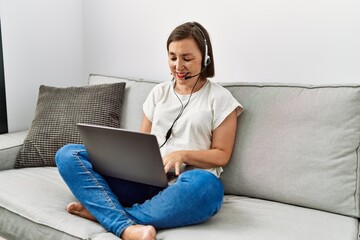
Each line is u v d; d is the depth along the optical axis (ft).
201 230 4.20
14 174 5.88
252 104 5.48
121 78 7.11
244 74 6.63
